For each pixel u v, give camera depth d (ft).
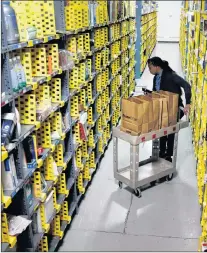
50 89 9.86
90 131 13.69
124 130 12.14
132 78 26.40
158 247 9.94
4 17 6.46
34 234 8.51
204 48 12.36
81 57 11.74
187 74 24.94
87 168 13.15
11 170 6.93
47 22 8.79
